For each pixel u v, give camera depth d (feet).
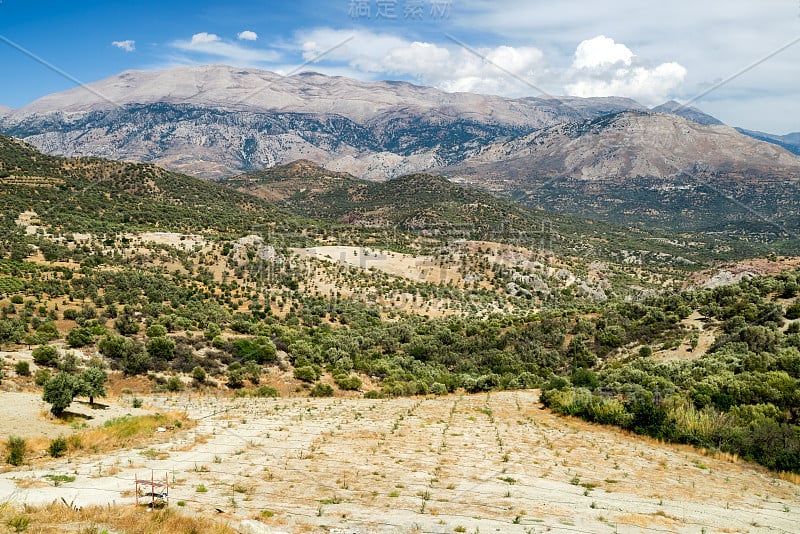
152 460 80.07
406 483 71.10
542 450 101.09
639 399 139.54
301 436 104.99
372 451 92.63
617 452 104.22
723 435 112.98
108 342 202.80
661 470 91.30
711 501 72.84
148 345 210.18
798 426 118.83
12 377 145.89
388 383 215.72
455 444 102.17
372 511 57.41
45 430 98.02
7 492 58.44
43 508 51.42
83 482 64.95
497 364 276.00
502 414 147.23
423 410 149.69
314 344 276.21
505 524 54.54
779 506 73.56
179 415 123.03
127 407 135.33
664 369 190.90
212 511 54.80
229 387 200.95
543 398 167.84
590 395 153.89
